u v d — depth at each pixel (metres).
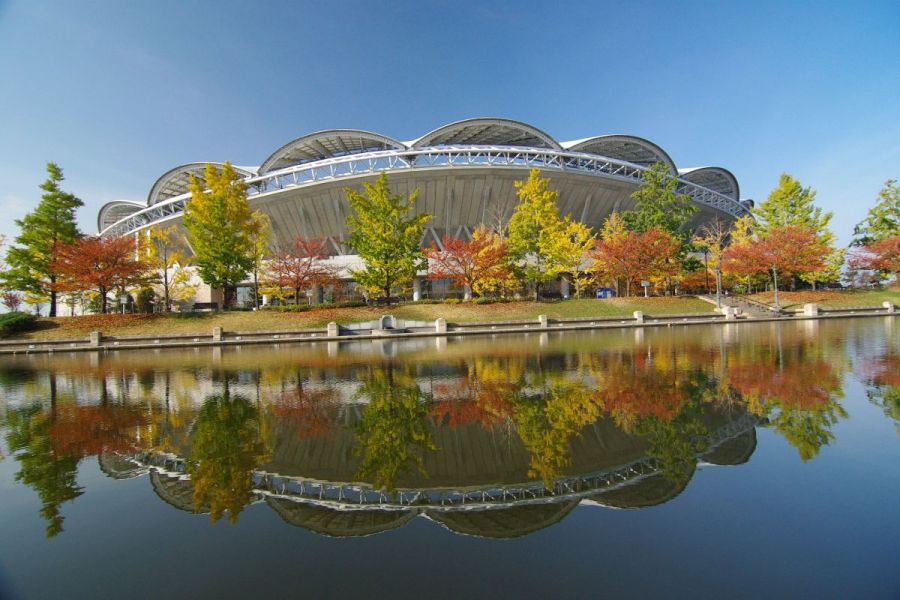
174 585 3.40
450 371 13.20
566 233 38.28
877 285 45.47
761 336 21.08
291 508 4.77
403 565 3.63
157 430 7.71
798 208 45.00
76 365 18.42
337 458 6.16
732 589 3.14
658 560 3.55
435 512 4.59
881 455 5.54
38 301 35.25
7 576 3.57
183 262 41.38
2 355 24.41
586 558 3.63
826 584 3.16
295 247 38.94
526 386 10.48
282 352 21.22
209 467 5.97
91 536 4.23
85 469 6.00
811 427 6.66
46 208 34.16
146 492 5.24
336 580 3.44
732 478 5.02
